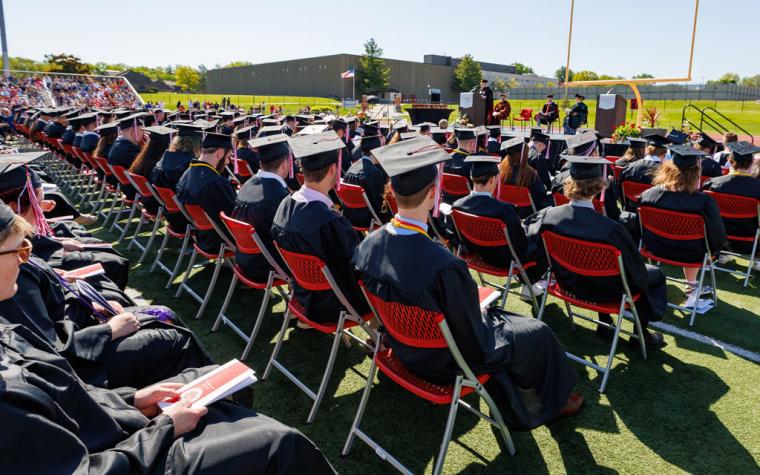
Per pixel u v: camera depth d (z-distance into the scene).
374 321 3.61
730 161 4.64
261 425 1.80
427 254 2.06
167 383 2.12
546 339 2.53
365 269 2.24
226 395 1.91
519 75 89.56
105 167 7.14
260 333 3.89
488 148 8.38
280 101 62.09
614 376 3.21
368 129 10.12
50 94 31.58
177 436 1.73
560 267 3.30
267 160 3.67
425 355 2.26
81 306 2.55
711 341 3.64
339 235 2.82
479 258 4.06
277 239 2.98
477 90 18.86
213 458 1.63
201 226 4.18
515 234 3.60
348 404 2.98
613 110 15.80
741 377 3.16
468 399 3.04
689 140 9.94
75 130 9.69
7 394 1.34
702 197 3.79
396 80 72.75
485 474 2.39
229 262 4.43
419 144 2.24
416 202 2.11
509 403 2.41
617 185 6.55
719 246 3.93
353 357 3.52
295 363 3.44
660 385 3.10
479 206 3.68
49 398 1.44
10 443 1.32
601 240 2.94
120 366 2.30
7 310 1.98
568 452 2.53
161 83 89.94
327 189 3.01
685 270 4.39
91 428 1.64
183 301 4.48
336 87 71.50
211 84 93.94
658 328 3.87
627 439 2.62
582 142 6.03
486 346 2.27
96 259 3.59
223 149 4.21
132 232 6.81
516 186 5.30
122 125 6.43
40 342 1.77
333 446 2.62
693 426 2.71
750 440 2.58
